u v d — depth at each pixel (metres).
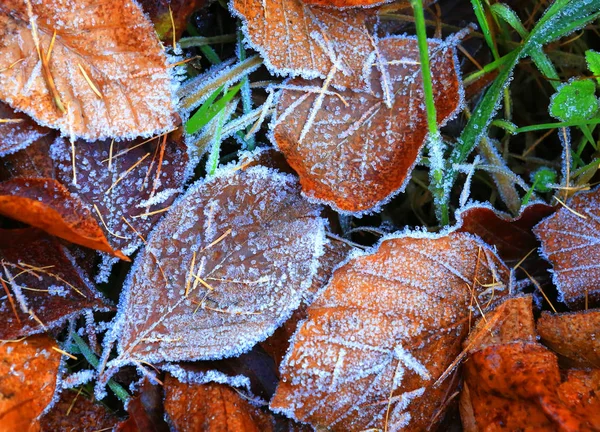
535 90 0.34
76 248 0.31
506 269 0.31
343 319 0.30
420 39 0.29
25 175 0.30
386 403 0.30
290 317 0.31
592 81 0.31
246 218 0.31
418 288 0.31
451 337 0.31
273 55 0.31
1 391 0.29
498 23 0.33
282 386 0.30
